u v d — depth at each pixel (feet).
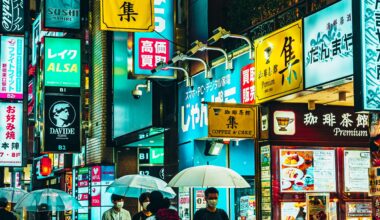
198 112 57.72
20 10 82.12
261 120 45.55
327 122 45.80
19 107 82.74
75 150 80.33
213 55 56.44
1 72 82.23
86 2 76.69
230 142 56.85
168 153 64.44
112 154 87.51
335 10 37.55
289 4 47.14
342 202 45.50
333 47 37.65
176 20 61.31
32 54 114.32
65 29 75.77
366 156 46.26
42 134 79.92
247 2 53.62
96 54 90.63
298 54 40.98
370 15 33.04
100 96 87.97
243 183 38.93
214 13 57.62
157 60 60.64
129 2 51.39
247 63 49.85
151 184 45.47
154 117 64.23
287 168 44.83
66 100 80.79
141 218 40.63
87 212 90.58
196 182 38.17
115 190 48.98
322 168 45.42
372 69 32.89
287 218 44.45
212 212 35.96
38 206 51.49
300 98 43.62
